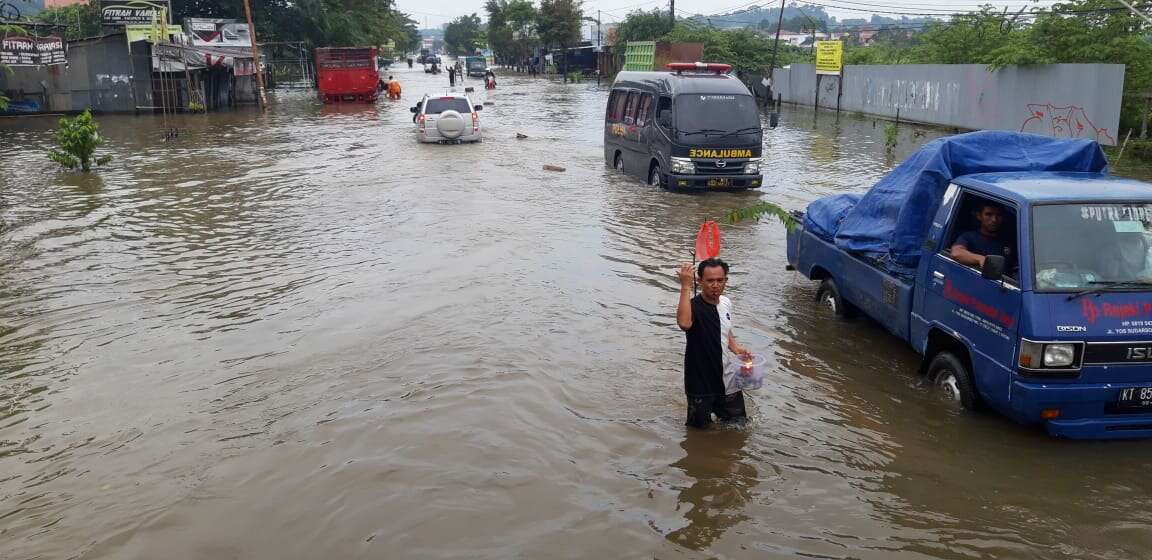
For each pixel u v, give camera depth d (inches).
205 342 285.9
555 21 3149.6
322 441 207.8
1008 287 206.2
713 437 212.7
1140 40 893.8
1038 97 936.3
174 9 1940.2
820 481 191.3
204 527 170.6
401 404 229.6
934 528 172.4
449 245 425.7
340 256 405.7
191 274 376.5
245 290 349.4
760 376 212.8
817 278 339.0
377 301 328.2
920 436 215.0
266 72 1987.0
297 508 177.2
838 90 1515.7
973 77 1066.1
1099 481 192.2
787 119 1366.9
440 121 878.4
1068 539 168.7
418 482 187.2
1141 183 231.1
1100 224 211.0
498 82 2642.7
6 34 1258.6
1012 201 217.2
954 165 251.9
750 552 162.6
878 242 282.5
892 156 835.4
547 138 971.9
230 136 989.2
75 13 1937.7
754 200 576.4
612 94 733.3
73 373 259.4
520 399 232.5
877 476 194.2
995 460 202.1
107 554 161.3
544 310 316.2
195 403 234.4
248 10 1387.8
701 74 633.0
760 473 194.7
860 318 317.4
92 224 487.2
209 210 529.0
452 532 167.6
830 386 249.6
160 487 187.6
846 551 163.3
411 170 697.0
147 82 1341.0
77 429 219.8
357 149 847.1
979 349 217.6
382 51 3956.7
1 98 1131.9
